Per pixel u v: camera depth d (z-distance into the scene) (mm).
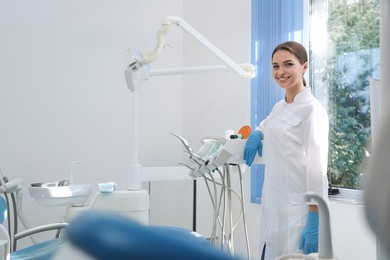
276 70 1853
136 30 3305
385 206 215
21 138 2754
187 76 3514
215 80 3213
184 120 3527
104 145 3092
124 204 1660
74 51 2986
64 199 1933
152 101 3389
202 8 3379
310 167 1643
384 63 1127
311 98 1785
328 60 2484
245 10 2959
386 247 221
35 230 1528
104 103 3104
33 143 2797
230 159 1772
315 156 1650
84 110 3012
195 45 3418
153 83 3400
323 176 1630
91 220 238
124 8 3246
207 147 1912
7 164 2697
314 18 2557
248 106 2910
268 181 1799
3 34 2713
